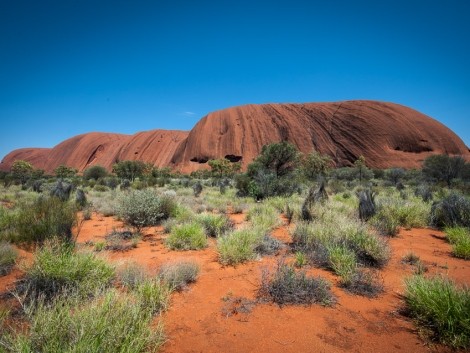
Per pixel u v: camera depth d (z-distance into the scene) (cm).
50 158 15450
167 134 13675
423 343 294
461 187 2205
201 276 470
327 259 520
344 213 932
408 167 8156
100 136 15425
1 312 295
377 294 406
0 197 1586
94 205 1284
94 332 238
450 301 312
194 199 1580
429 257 577
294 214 957
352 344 293
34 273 379
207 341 296
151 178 3659
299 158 2853
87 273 396
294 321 336
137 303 299
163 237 727
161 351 276
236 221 968
